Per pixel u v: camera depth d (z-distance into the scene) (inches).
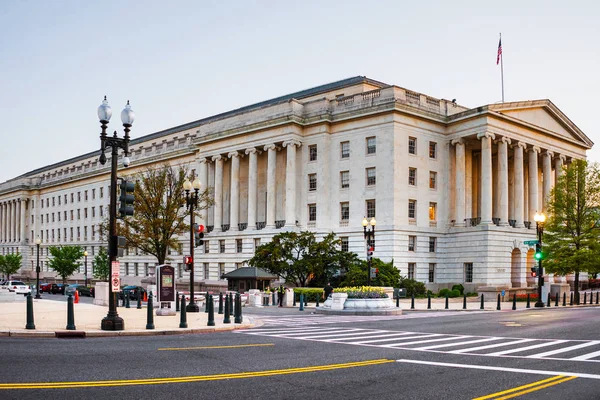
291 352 618.2
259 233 2522.1
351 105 2377.0
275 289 1936.5
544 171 2657.5
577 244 2036.2
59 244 4333.2
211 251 2785.4
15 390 397.4
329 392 413.4
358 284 1895.9
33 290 2881.4
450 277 2342.5
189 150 3080.7
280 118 2458.2
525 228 2433.6
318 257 2016.5
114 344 660.1
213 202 2295.8
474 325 996.6
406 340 751.7
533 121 2561.5
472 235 2284.7
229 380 449.7
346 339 759.1
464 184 2380.7
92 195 4047.7
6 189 5073.8
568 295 2153.1
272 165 2519.7
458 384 448.1
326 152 2412.6
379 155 2257.6
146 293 1932.8
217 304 1718.8
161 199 2097.7
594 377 481.1
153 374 468.4
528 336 808.9
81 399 375.2
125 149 845.8
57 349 604.4
